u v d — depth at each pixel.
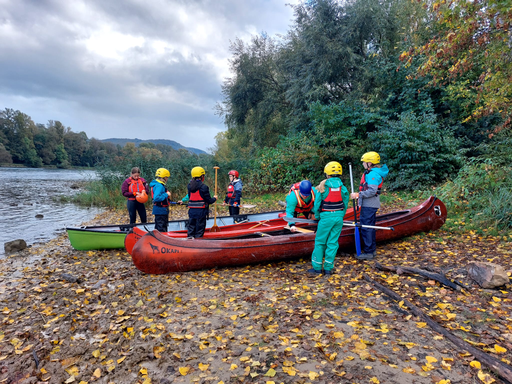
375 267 4.62
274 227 6.20
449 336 2.72
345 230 5.46
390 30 13.98
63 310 3.89
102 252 6.68
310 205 5.05
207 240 5.00
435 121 10.80
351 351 2.65
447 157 9.55
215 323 3.31
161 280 4.68
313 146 12.50
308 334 2.96
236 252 4.97
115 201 14.32
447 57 7.31
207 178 15.35
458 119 11.26
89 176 18.64
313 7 14.97
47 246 7.48
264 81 20.30
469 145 10.99
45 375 2.69
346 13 14.42
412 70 11.22
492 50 6.59
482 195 7.16
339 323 3.13
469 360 2.42
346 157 12.43
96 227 7.11
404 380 2.26
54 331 3.37
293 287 4.12
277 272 4.87
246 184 14.73
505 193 6.37
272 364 2.54
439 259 4.74
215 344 2.92
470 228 6.16
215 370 2.55
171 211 12.58
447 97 10.67
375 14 13.49
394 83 12.40
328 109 12.49
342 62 14.21
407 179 10.09
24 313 3.90
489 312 3.13
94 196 15.17
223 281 4.54
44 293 4.48
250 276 4.72
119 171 15.02
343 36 14.39
